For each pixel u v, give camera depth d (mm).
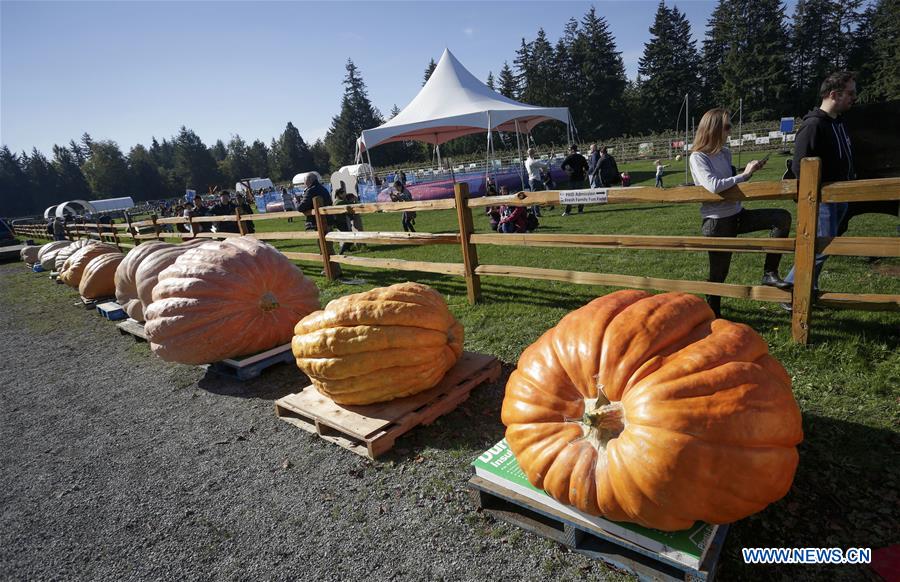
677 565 1861
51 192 100438
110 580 2520
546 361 2301
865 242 3170
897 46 49188
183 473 3363
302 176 9844
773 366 2084
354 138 89188
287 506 2865
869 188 3057
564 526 2211
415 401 3439
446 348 3537
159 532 2816
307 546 2535
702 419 1775
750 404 1800
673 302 2273
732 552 2109
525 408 2248
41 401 5012
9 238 24156
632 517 1896
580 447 2041
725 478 1753
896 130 5121
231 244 4879
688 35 68750
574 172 14992
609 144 43844
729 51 61469
